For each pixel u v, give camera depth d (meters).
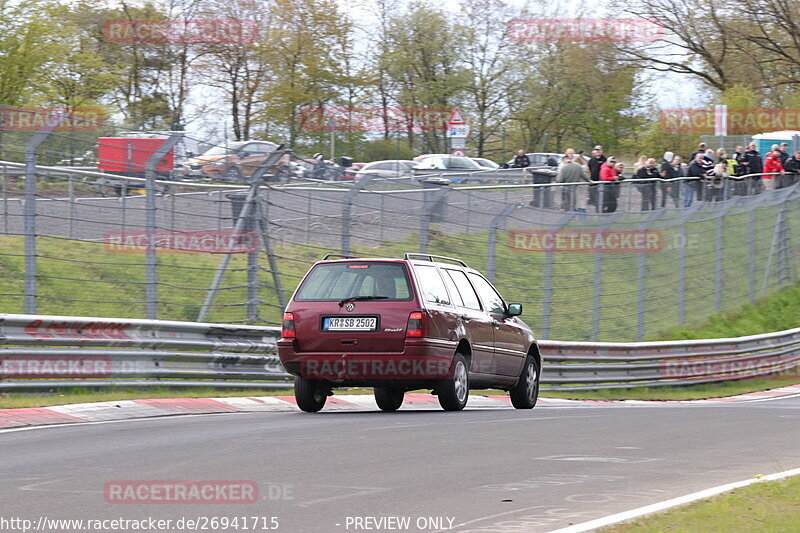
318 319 38.41
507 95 196.75
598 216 67.88
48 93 138.00
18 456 26.14
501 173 130.38
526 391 45.72
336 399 47.22
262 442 29.00
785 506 20.25
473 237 60.50
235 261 56.22
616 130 194.00
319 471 24.28
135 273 52.47
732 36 185.75
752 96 180.88
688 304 79.44
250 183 49.97
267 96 161.62
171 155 46.91
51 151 44.22
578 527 18.23
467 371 40.31
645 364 67.12
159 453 26.73
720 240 84.25
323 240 53.47
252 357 47.66
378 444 28.81
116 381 42.12
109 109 149.62
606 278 72.31
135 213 47.31
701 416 39.16
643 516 19.16
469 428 32.94
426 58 191.62
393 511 20.03
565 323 66.75
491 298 44.34
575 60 189.12
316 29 166.00
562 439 30.61
